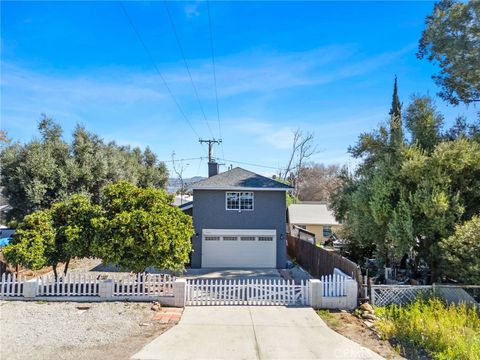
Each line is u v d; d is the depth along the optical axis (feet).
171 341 28.27
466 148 46.03
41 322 31.81
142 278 40.93
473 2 55.42
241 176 72.38
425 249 47.91
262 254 67.87
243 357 25.62
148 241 40.04
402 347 27.94
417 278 52.06
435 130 54.70
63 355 25.05
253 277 58.85
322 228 116.47
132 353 25.75
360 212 52.80
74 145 77.00
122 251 40.70
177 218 44.83
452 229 44.55
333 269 49.11
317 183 226.58
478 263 38.32
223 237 67.82
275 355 26.08
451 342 26.78
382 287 38.96
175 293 38.34
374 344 28.60
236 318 34.47
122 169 85.61
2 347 26.07
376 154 57.82
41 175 67.41
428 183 45.73
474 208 47.60
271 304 39.17
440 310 33.35
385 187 48.34
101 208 44.06
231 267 67.15
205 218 67.67
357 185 60.90
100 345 27.12
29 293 38.27
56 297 38.40
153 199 44.06
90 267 62.69
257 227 68.08
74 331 29.89
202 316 34.96
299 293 39.45
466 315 33.63
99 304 37.45
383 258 54.29
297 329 31.76
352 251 70.13
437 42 60.54
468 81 59.21
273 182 69.77
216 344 27.91
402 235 45.80
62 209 44.24
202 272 62.64
